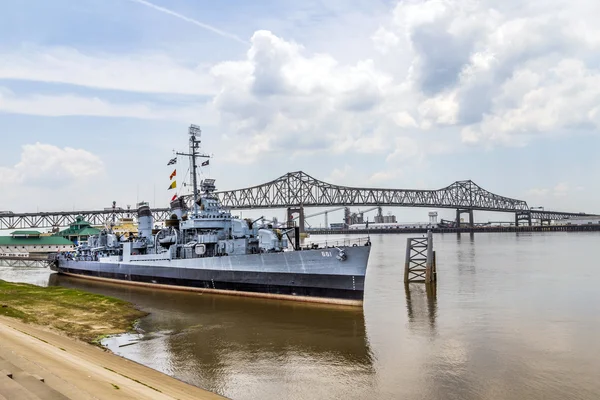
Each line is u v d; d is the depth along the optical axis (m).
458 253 113.50
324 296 44.44
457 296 49.06
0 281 59.66
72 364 21.25
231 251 52.50
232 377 25.28
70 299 46.28
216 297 49.66
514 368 26.31
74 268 74.00
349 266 42.91
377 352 29.62
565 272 69.75
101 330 34.81
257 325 36.81
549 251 116.75
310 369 26.58
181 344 31.53
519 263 84.88
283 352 29.77
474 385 23.97
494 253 111.81
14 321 34.19
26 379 16.17
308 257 44.94
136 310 42.84
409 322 37.47
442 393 23.05
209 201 56.62
